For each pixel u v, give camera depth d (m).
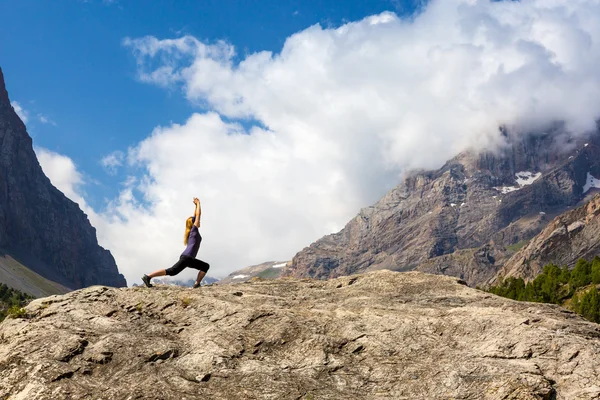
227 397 13.12
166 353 14.93
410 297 19.91
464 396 13.02
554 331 15.55
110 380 14.01
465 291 20.30
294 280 23.45
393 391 13.71
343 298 19.95
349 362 14.95
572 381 13.33
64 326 16.12
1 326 16.78
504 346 14.87
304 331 15.98
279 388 13.39
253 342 15.62
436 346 15.41
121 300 18.50
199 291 19.38
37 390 13.28
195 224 20.05
